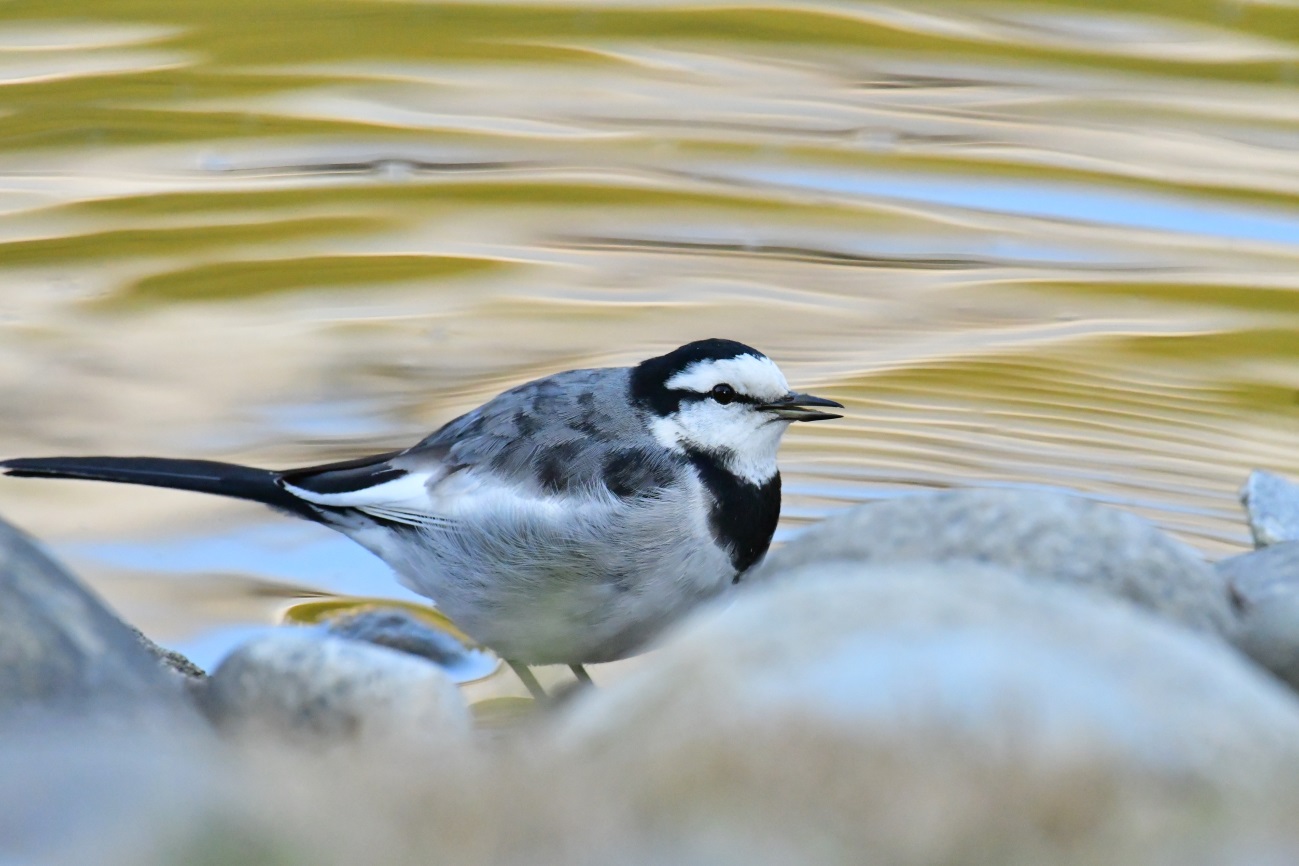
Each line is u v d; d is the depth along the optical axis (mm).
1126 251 17156
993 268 16922
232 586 11430
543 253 17156
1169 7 23047
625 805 4473
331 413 14211
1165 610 7773
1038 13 23125
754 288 16547
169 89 20219
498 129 19578
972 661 5340
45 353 15016
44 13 22062
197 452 13461
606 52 21750
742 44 22172
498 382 14758
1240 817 4629
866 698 5145
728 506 10102
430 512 10203
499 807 4406
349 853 4172
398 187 18234
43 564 6652
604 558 9844
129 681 6391
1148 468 13227
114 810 4348
